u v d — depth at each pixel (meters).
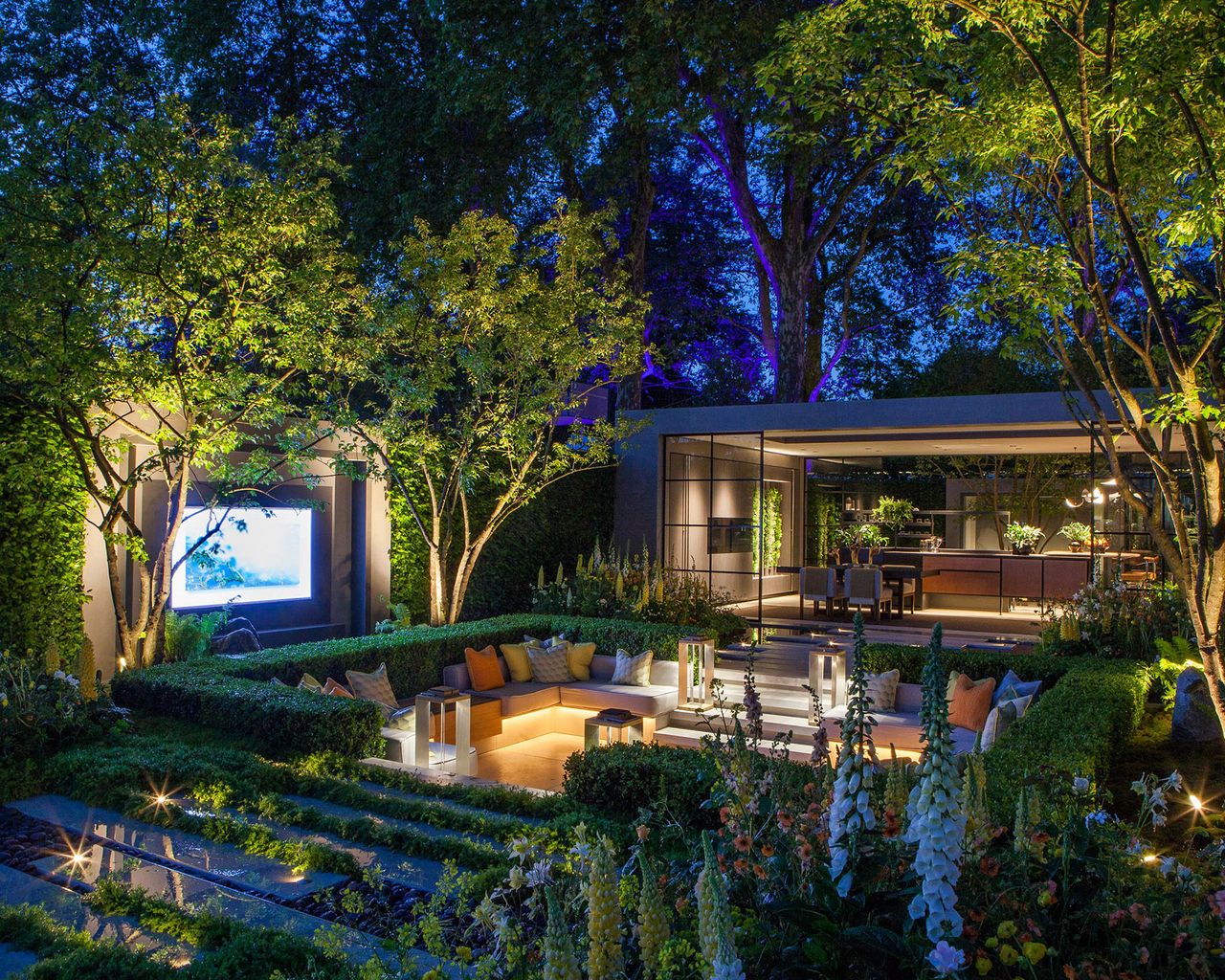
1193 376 4.15
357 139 16.59
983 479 20.50
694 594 14.09
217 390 8.84
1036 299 4.47
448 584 13.55
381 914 4.23
